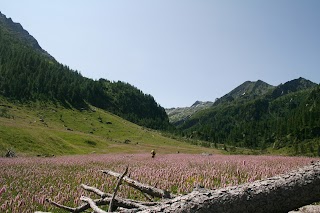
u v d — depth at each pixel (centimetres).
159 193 747
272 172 1922
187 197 525
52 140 8894
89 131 19738
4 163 3747
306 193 530
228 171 2166
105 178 2012
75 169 2988
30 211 1123
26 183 1950
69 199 1322
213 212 505
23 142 7756
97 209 671
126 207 693
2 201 1317
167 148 15738
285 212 539
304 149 19538
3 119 14388
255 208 519
